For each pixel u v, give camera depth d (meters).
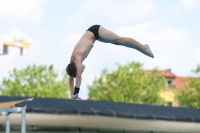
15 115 45.47
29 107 44.88
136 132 53.41
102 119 49.19
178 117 52.66
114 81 117.75
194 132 55.41
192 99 122.44
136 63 119.75
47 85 121.75
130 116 49.81
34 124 47.50
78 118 48.19
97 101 53.97
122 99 115.38
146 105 58.28
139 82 117.44
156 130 53.75
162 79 122.94
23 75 120.62
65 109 46.41
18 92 119.38
